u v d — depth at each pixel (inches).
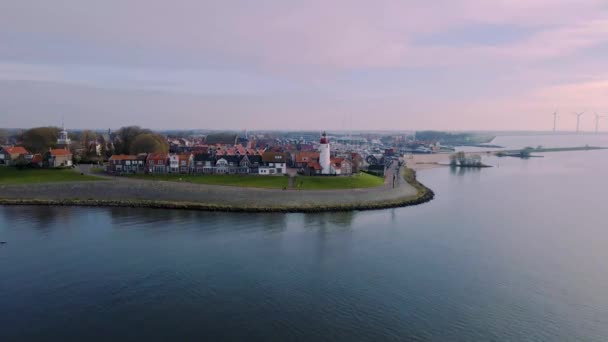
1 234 3472.0
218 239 3390.7
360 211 4525.1
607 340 2036.2
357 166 6904.5
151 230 3614.7
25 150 6884.8
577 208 4869.6
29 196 4805.6
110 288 2470.5
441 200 5300.2
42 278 2598.4
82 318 2142.0
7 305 2262.6
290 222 3973.9
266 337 1994.3
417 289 2519.7
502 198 5502.0
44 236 3422.7
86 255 2987.2
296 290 2475.4
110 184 5088.6
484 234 3681.1
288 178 5733.3
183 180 5492.1
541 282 2659.9
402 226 3912.4
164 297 2368.4
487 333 2068.2
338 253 3112.7
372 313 2226.9
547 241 3501.5
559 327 2142.0
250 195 4746.6
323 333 2033.7
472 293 2485.2
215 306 2277.3
